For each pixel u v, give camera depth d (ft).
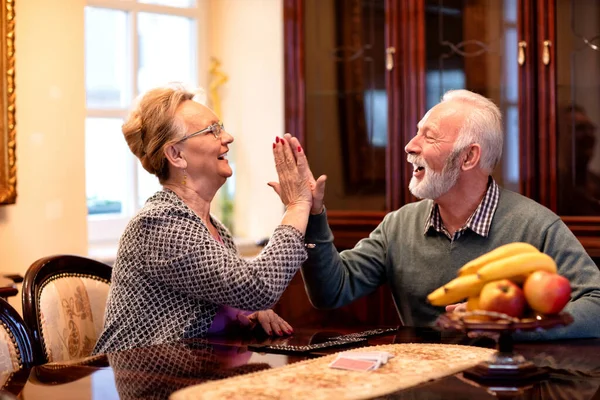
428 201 7.78
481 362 4.98
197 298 6.48
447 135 7.16
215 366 5.38
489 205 7.27
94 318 7.36
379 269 7.86
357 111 11.60
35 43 10.89
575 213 10.41
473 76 10.90
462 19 10.94
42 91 10.98
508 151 10.73
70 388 4.89
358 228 11.51
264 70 13.82
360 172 11.60
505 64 10.72
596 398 4.42
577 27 10.34
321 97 11.76
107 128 13.57
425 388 4.65
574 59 10.37
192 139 6.75
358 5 11.54
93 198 13.44
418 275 7.52
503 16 10.71
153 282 6.52
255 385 4.73
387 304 11.21
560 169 10.45
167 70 14.24
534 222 7.13
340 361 5.21
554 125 10.41
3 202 10.39
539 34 10.48
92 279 7.52
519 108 10.61
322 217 7.27
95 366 5.46
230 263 6.30
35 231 10.94
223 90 14.62
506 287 4.56
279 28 13.51
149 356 5.74
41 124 10.97
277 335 6.70
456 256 7.32
